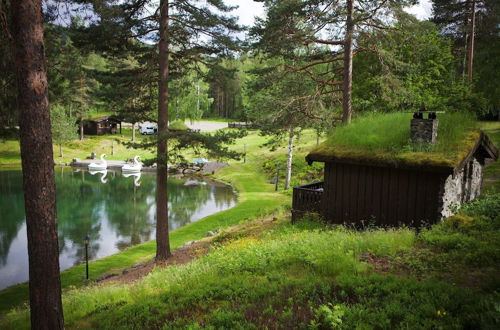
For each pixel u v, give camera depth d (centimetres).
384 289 715
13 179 4672
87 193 4072
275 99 2447
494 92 3478
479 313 580
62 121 5912
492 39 3544
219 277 1013
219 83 1945
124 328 798
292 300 743
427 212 1344
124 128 8644
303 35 2088
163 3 1702
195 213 3291
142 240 2558
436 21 3653
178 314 812
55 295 770
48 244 752
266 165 4988
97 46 1727
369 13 2000
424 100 2377
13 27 702
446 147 1354
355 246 1032
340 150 1541
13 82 1441
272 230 1700
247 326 667
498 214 1202
